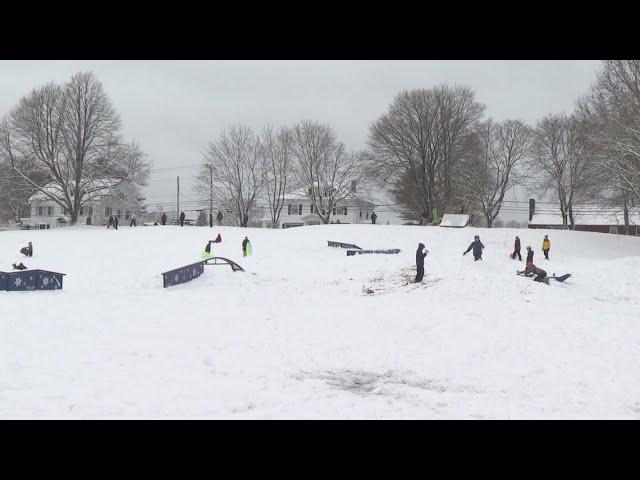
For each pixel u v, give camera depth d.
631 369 11.16
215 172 82.69
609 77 43.41
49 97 64.06
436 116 67.00
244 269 31.41
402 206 84.69
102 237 48.75
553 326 15.23
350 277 29.31
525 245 42.53
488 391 9.74
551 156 70.06
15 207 84.56
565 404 8.96
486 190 75.81
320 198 80.38
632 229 81.06
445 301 19.69
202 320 16.12
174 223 84.38
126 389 8.54
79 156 64.81
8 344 11.23
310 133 79.75
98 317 15.59
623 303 21.62
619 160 39.97
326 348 12.88
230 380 9.55
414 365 11.55
